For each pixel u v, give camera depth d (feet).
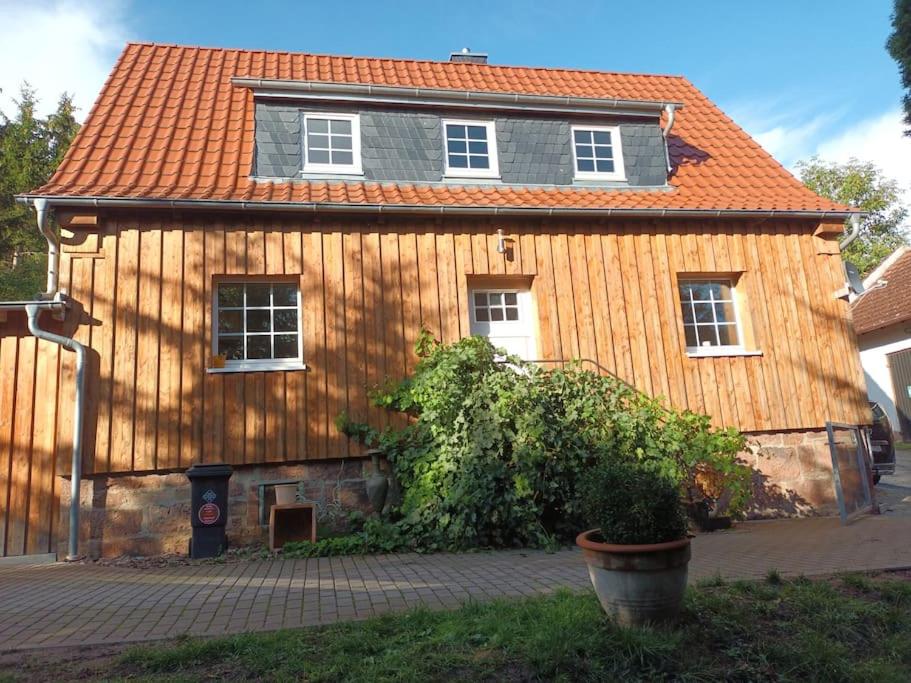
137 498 26.07
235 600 16.60
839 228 34.94
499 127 35.22
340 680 11.06
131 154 30.68
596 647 11.74
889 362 70.74
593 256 32.50
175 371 26.91
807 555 20.83
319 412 27.99
